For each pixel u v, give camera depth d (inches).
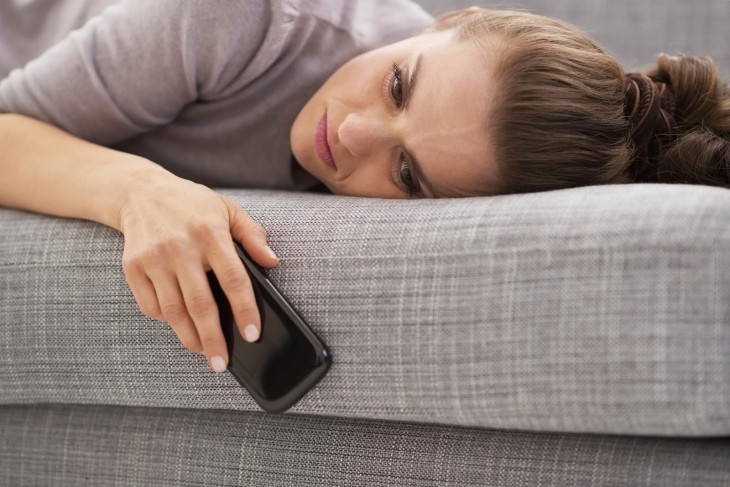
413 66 36.0
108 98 37.4
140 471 32.8
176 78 37.6
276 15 38.1
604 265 24.7
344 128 36.0
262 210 31.0
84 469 33.8
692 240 24.1
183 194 29.8
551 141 34.0
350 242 28.2
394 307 26.9
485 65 34.6
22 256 32.1
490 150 34.5
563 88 34.2
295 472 30.4
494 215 27.1
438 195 36.3
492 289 25.8
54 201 33.4
